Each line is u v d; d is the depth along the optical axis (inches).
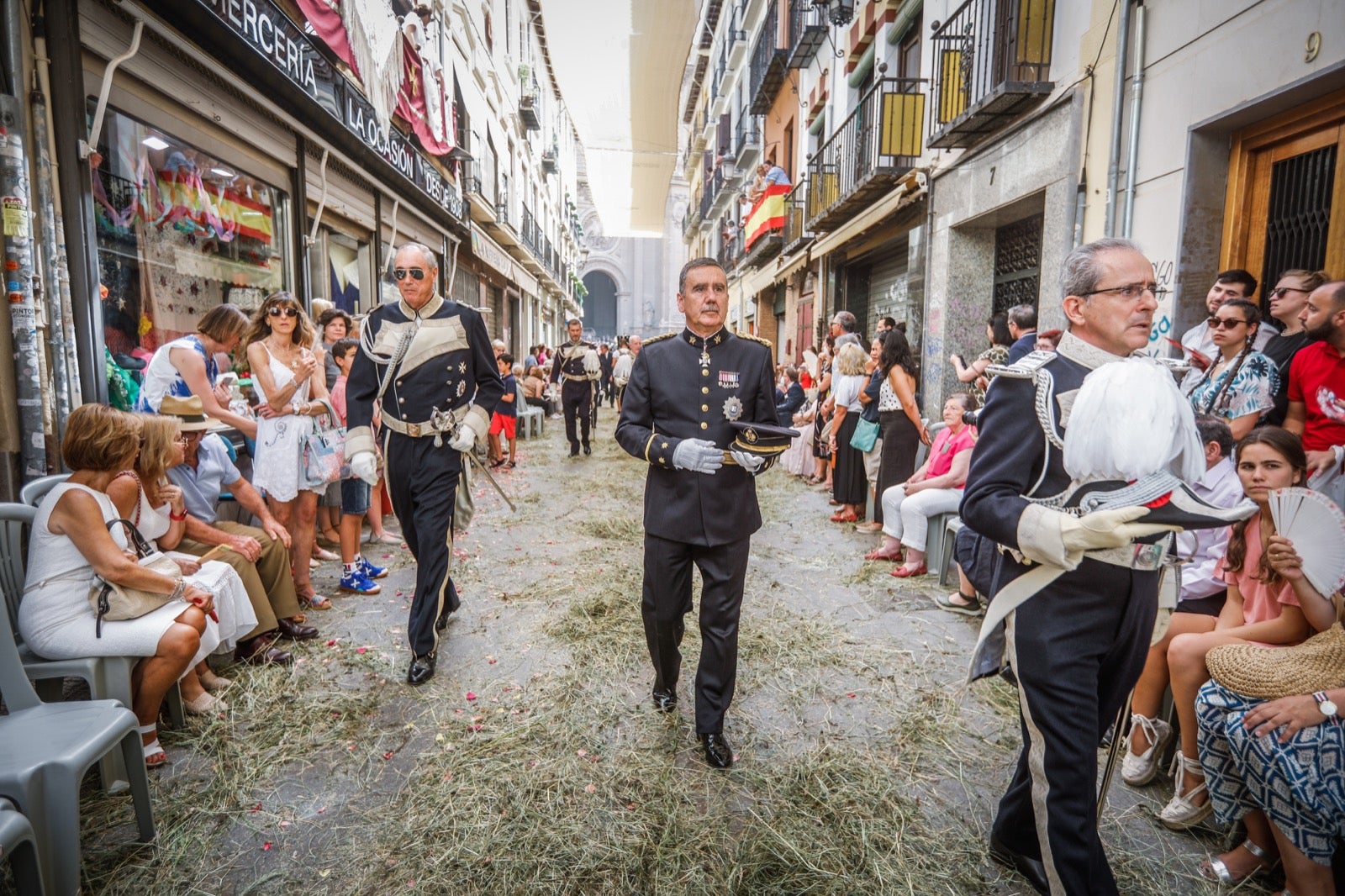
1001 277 303.7
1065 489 62.7
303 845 81.3
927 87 323.6
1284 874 76.0
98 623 90.7
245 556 123.2
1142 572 63.4
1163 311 179.5
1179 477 61.5
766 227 587.8
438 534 125.6
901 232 361.7
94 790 89.3
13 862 63.2
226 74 193.3
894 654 133.0
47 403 129.3
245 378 199.0
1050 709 63.9
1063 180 218.5
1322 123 144.8
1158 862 79.7
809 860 79.5
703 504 94.2
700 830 84.4
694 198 1282.0
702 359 96.8
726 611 96.2
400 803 88.8
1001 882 76.3
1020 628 65.9
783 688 119.6
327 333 187.8
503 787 91.8
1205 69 165.0
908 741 103.7
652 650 107.0
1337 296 110.4
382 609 154.2
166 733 102.3
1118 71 193.5
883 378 203.8
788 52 559.2
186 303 190.4
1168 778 96.0
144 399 132.6
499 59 617.3
